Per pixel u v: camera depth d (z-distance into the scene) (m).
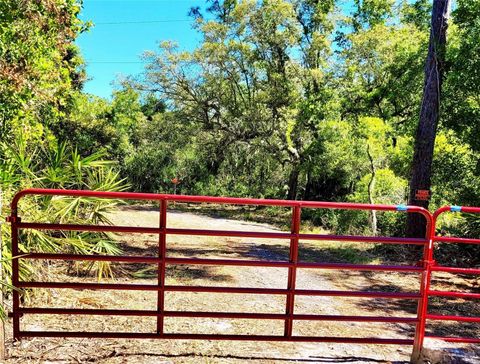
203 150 28.08
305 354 3.89
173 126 27.38
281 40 20.72
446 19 10.23
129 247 9.25
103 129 25.27
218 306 5.37
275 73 21.22
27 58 6.15
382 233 12.70
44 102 7.49
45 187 4.96
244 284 6.68
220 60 22.61
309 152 18.86
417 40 15.51
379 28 16.44
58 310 3.59
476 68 9.95
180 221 17.06
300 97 21.03
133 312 3.63
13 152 4.87
